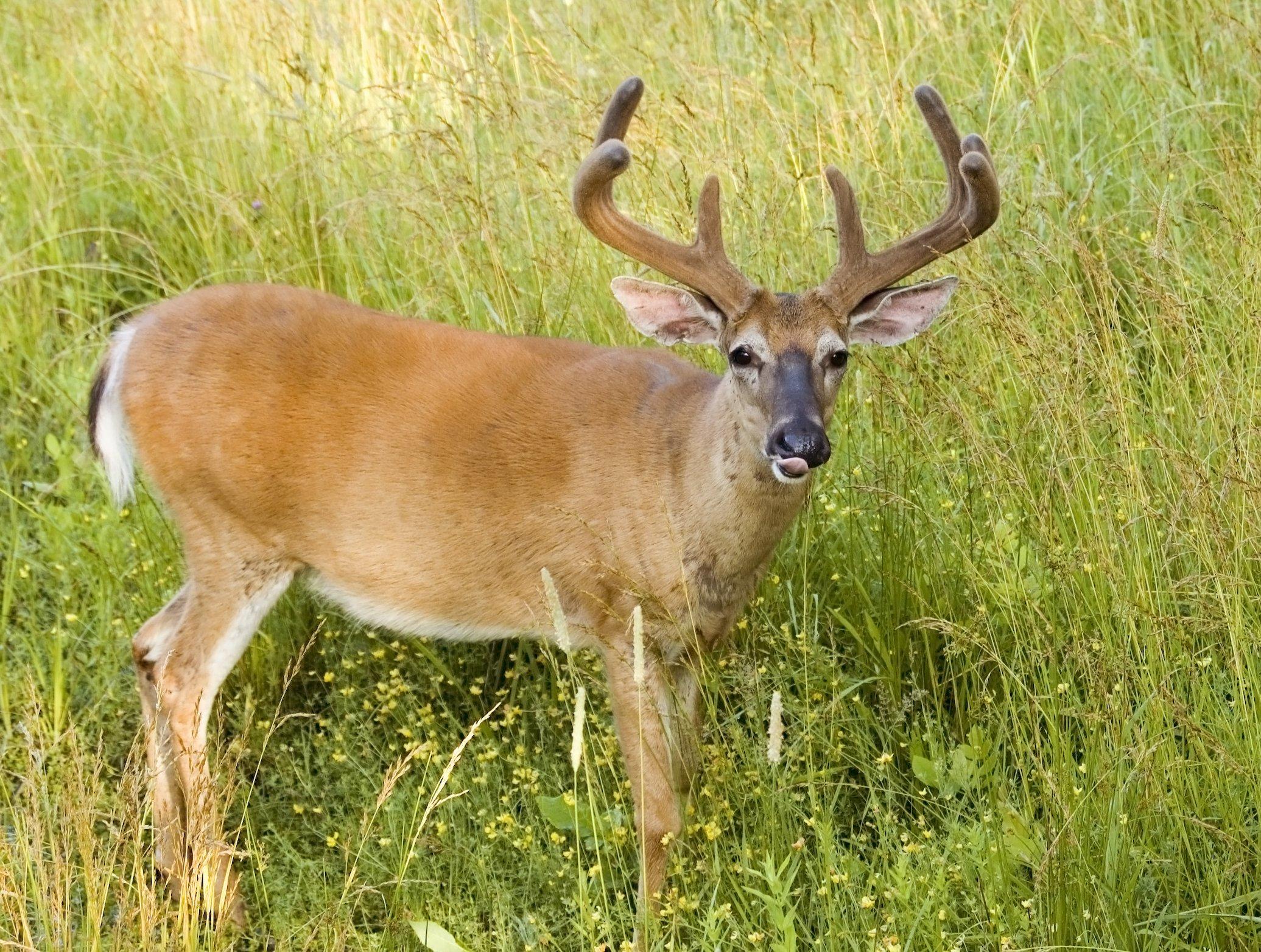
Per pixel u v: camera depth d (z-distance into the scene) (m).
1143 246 11.59
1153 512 8.43
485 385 9.09
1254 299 9.55
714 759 8.82
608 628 8.95
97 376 9.67
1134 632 8.29
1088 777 7.84
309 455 9.13
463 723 9.92
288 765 9.59
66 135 14.50
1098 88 13.17
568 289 11.29
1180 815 7.54
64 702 9.87
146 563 10.66
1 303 13.23
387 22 13.83
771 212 11.11
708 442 8.50
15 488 12.01
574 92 12.40
